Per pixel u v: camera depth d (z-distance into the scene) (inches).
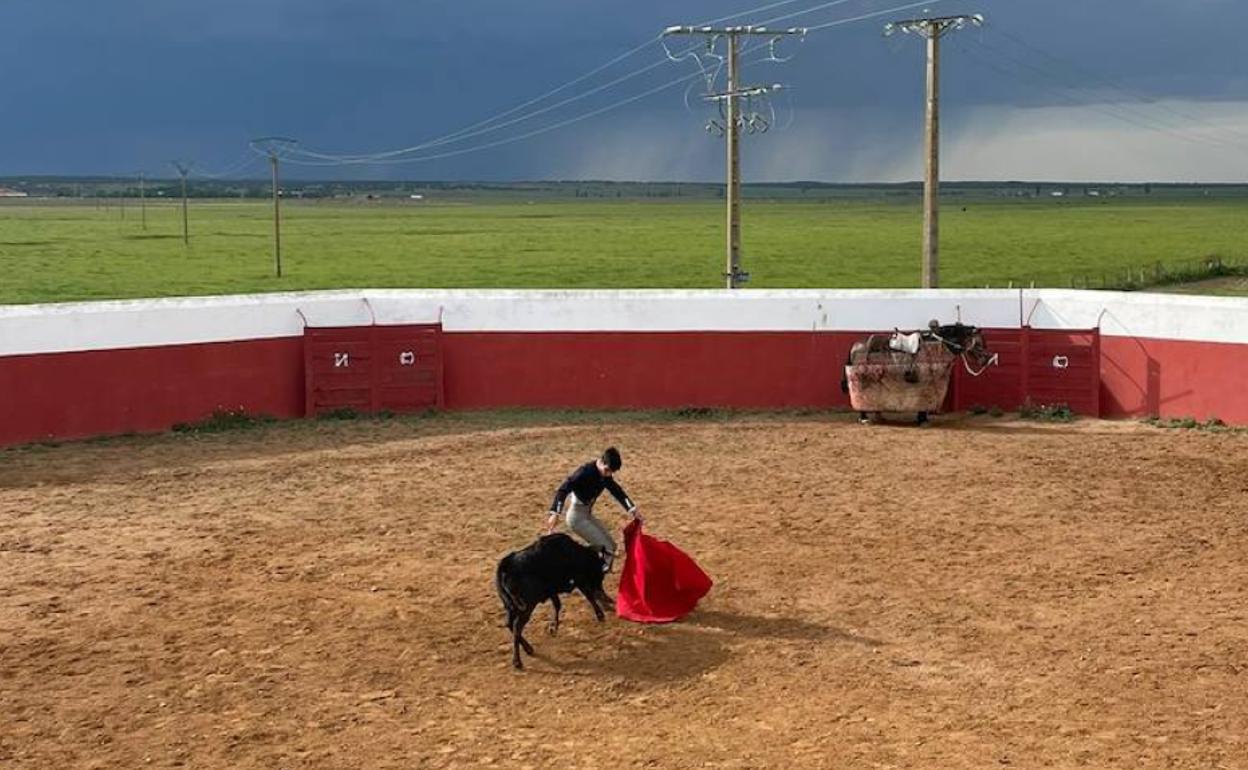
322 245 4146.2
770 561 593.6
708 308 1059.9
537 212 7765.8
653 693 438.0
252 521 678.5
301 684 447.2
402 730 406.9
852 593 545.0
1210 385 948.6
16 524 673.0
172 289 2503.7
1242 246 3868.1
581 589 491.8
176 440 926.4
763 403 1061.1
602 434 945.5
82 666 464.1
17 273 2847.0
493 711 422.9
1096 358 995.3
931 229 1237.1
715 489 751.1
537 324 1064.8
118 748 394.6
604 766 376.5
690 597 521.7
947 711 415.5
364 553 613.0
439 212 7706.7
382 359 1040.8
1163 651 468.1
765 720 410.9
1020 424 976.9
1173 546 615.2
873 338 994.1
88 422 928.9
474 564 593.6
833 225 5787.4
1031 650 472.1
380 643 488.4
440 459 851.4
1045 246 3973.9
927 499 719.7
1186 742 387.5
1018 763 373.7
